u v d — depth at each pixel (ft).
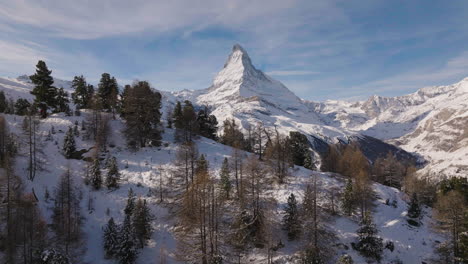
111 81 230.89
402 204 161.38
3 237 92.79
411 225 138.10
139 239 107.65
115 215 122.83
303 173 172.96
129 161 167.02
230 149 202.39
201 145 205.46
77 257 98.58
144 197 133.49
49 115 207.62
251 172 119.44
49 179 136.98
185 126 203.62
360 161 200.23
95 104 191.93
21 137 159.02
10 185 105.09
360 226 121.49
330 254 103.71
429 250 119.85
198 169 129.80
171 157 175.22
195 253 88.02
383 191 172.65
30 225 91.50
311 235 100.01
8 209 92.94
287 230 117.08
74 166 153.28
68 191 111.14
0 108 219.82
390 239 124.47
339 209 139.44
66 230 105.70
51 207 118.73
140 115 185.98
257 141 208.95
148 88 200.85
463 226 106.63
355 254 110.83
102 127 180.55
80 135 184.03
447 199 121.60
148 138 195.83
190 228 90.89
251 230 107.14
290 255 104.06
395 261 110.63
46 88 194.80
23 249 89.71
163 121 261.65
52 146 164.35
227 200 124.26
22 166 136.98
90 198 128.06
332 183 163.53
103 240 106.83
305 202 112.98
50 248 92.79
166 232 114.11
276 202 128.06
